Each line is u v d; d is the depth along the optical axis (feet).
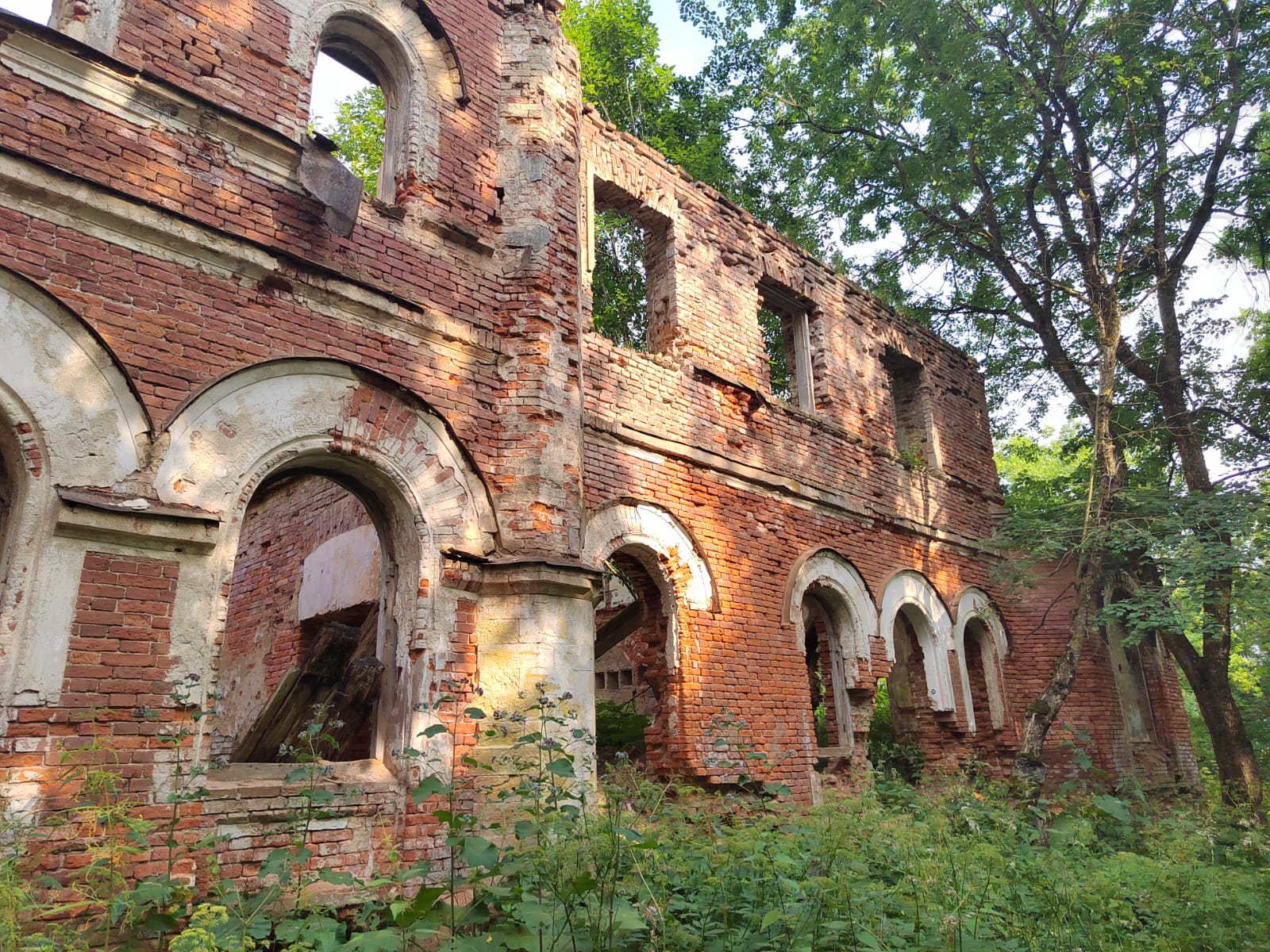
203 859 16.89
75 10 19.02
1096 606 47.88
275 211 21.21
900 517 42.42
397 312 22.88
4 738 15.12
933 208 53.72
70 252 17.57
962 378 51.75
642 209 34.27
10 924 11.60
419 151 24.88
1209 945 18.08
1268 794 42.09
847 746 35.73
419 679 21.13
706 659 30.12
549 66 28.58
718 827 19.11
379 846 19.71
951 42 46.14
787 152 59.36
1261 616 37.17
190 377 18.74
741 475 33.71
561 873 14.66
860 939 14.29
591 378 29.07
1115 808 23.72
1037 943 16.89
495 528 23.62
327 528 36.42
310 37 23.11
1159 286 47.65
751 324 36.94
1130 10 44.65
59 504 16.39
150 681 16.98
